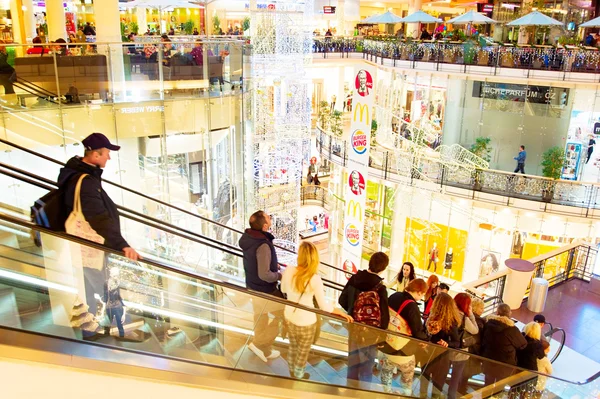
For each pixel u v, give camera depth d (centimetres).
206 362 393
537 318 764
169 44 1037
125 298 405
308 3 1477
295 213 1555
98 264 381
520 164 1689
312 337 464
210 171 1175
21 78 861
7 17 2120
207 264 1017
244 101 1245
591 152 1642
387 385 515
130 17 2559
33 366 297
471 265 1802
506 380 626
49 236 377
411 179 1794
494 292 1092
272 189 1514
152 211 1079
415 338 530
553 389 692
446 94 1845
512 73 1670
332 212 2241
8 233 375
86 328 364
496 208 1662
